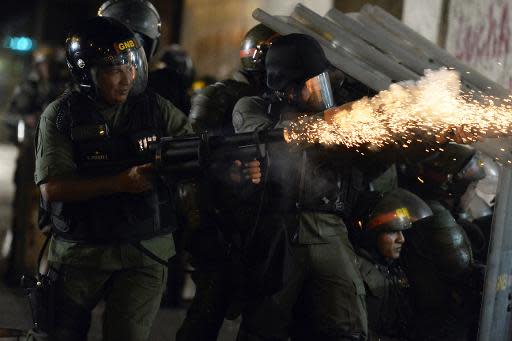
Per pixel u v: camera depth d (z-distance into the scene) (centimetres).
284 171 599
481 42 983
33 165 1027
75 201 570
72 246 577
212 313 651
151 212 582
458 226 723
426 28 1031
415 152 604
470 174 746
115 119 582
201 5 2062
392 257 689
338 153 596
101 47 568
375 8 714
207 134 552
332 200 601
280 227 596
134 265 579
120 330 582
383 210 677
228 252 638
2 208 1580
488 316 627
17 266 1041
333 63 648
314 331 608
